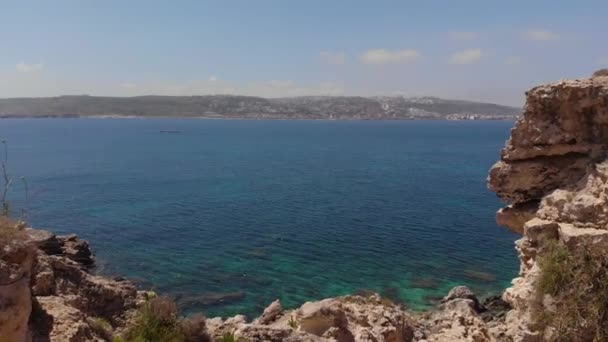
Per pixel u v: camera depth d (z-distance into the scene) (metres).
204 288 42.41
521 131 24.70
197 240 56.12
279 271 46.59
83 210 69.81
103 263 47.66
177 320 22.42
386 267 47.78
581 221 20.92
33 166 119.19
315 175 111.44
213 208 73.31
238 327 24.38
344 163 137.12
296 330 23.67
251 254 51.44
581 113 23.09
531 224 22.36
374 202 79.12
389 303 34.00
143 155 152.25
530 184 24.67
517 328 20.72
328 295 41.34
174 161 137.12
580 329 18.56
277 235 58.56
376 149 183.75
